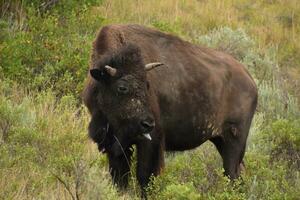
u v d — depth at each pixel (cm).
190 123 3034
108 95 2667
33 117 3312
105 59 2666
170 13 6181
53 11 4712
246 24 6538
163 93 2911
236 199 2609
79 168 2612
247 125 3259
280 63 5916
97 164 2855
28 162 2778
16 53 3994
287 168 3425
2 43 4178
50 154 2948
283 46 6272
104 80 2658
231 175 3183
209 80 3075
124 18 5697
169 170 2888
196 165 2961
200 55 3147
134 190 2778
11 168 2700
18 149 2823
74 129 3306
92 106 2770
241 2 7056
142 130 2647
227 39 5619
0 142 2939
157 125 2848
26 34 4241
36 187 2584
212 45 5562
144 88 2648
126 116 2647
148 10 6038
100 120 2755
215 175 2988
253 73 5222
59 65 4022
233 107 3189
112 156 2823
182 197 2400
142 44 2905
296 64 5962
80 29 4709
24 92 3750
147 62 2867
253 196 2902
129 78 2623
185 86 2988
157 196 2623
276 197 2794
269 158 3409
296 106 4616
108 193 2577
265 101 4603
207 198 2653
